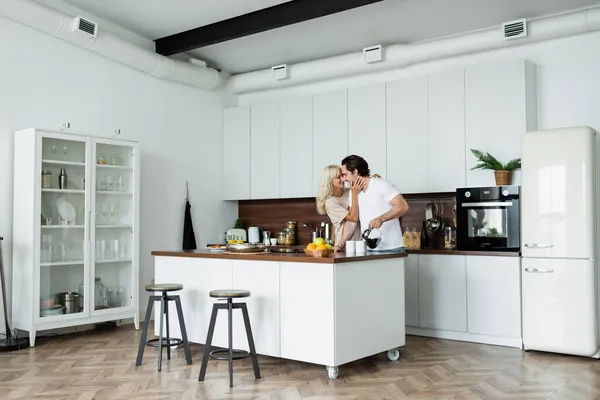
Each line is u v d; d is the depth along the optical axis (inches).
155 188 278.5
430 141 252.5
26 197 214.4
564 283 199.0
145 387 159.0
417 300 237.9
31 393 153.1
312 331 169.8
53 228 219.0
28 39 226.8
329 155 282.0
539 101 241.1
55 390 155.9
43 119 231.5
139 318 268.7
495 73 236.7
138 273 248.5
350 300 171.3
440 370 179.2
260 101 322.7
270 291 180.1
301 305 172.4
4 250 218.7
